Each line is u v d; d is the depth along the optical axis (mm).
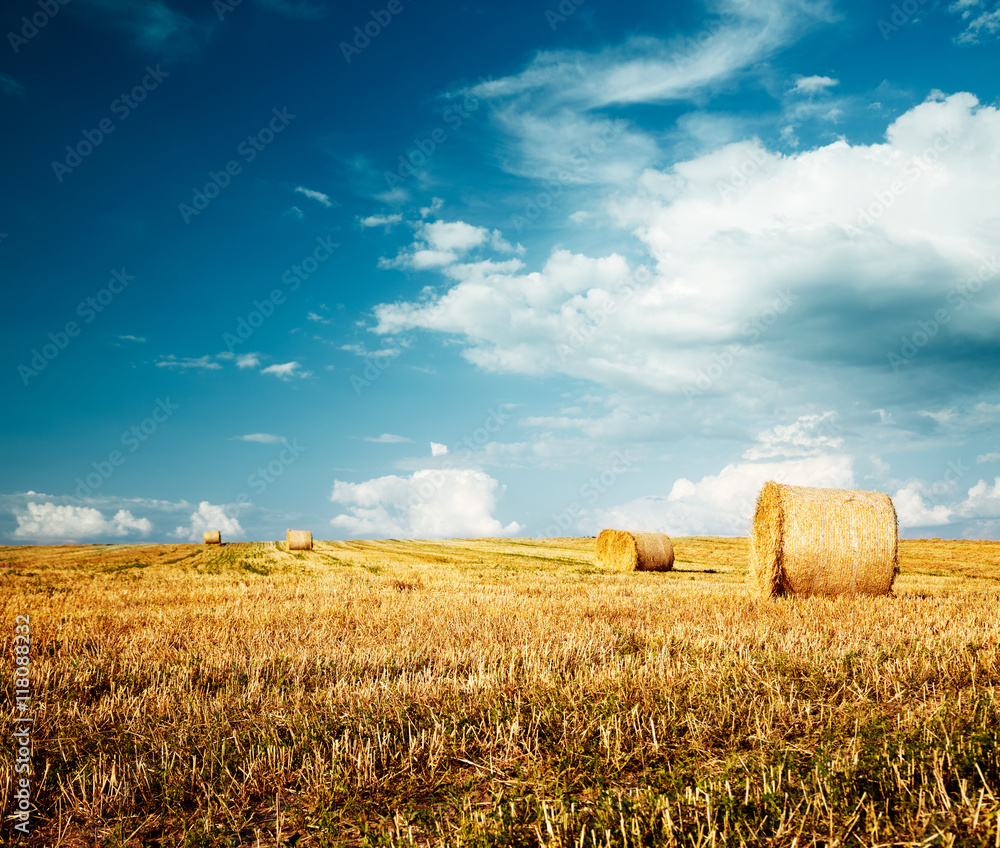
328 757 4531
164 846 3662
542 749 4621
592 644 7914
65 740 5066
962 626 8984
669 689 5652
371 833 3484
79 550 42562
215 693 6441
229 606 12578
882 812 3398
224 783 4262
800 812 3547
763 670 6461
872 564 13719
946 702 5148
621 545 26703
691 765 4184
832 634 8602
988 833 3105
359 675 6867
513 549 42125
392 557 34000
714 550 43906
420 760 4523
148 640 8961
